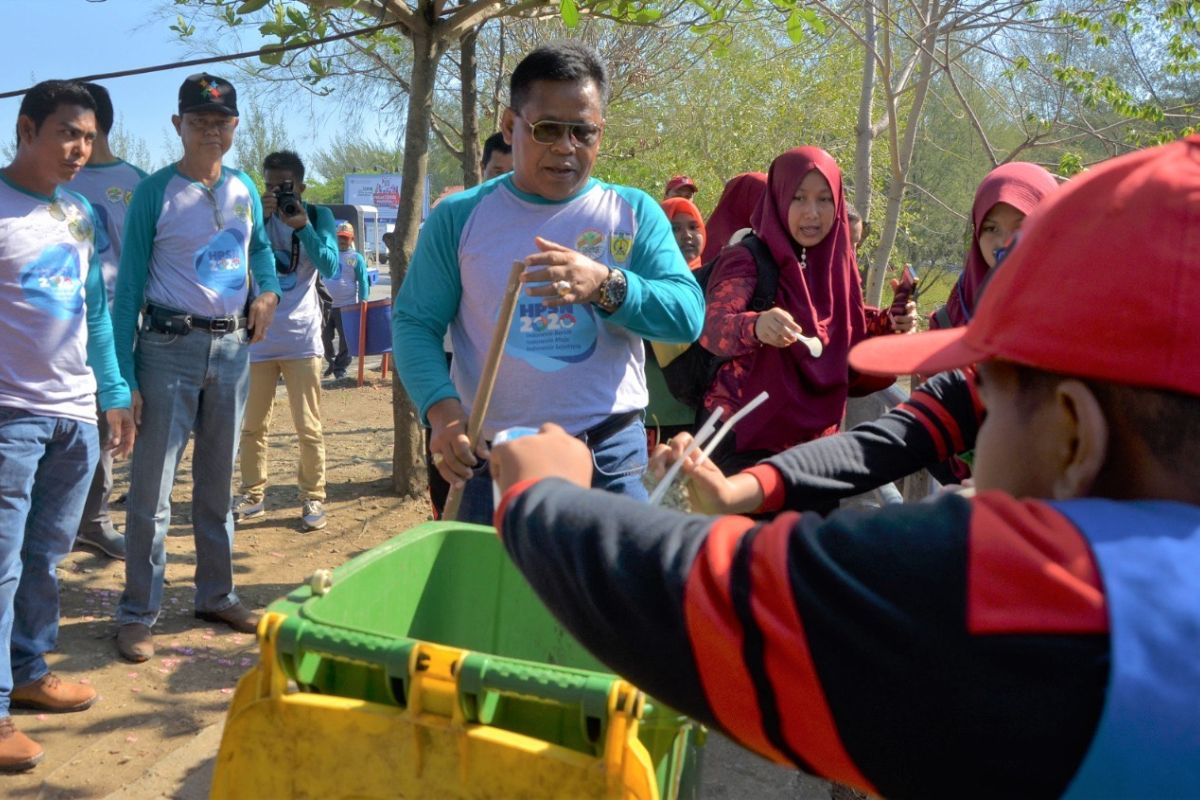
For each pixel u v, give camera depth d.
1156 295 0.95
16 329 3.68
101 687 4.22
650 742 1.75
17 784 3.54
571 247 3.05
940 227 18.20
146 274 4.46
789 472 2.06
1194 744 0.87
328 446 8.73
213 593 4.84
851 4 9.98
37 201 3.77
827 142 16.77
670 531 1.07
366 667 1.82
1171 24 10.24
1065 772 0.90
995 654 0.92
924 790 0.97
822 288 3.90
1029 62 9.91
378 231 25.70
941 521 1.00
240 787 1.83
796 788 3.38
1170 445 0.99
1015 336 1.03
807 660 0.97
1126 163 1.02
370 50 8.37
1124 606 0.90
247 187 4.78
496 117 9.92
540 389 3.00
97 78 5.16
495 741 1.69
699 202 16.31
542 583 1.11
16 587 3.68
